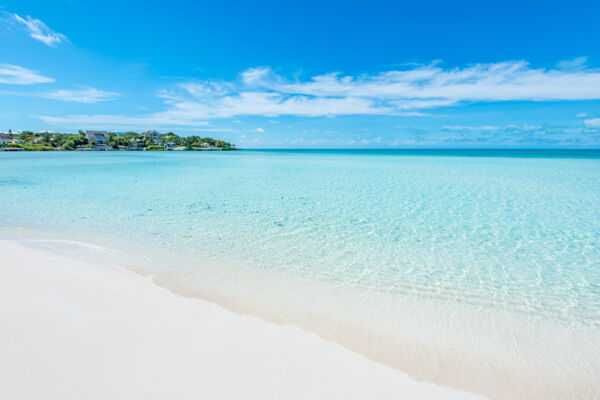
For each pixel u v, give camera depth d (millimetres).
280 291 3980
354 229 7156
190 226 7273
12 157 47969
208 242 6090
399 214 8688
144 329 2871
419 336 3047
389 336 3021
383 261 5215
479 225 7559
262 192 12625
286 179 17641
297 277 4480
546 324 3344
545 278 4586
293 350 2686
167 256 5223
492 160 40562
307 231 6953
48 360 2357
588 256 5508
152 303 3430
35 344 2551
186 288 3939
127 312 3182
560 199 11094
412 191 12906
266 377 2307
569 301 3879
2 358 2361
